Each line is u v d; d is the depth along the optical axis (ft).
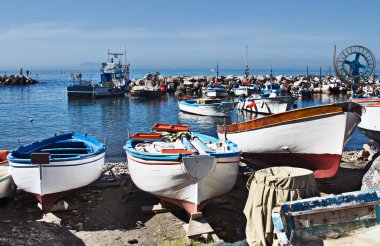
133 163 34.14
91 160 35.14
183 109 123.34
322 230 21.83
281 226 19.77
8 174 34.12
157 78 242.78
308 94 178.60
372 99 51.01
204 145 35.81
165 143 38.42
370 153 51.55
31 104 150.10
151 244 27.81
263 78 249.34
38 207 33.68
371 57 59.16
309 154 38.83
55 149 39.96
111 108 139.23
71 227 30.48
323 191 38.55
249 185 27.37
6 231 29.22
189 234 27.25
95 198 37.04
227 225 30.96
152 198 36.99
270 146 40.93
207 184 30.40
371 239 21.40
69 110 132.05
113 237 28.86
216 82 218.59
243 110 132.16
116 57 192.65
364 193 22.49
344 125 35.94
